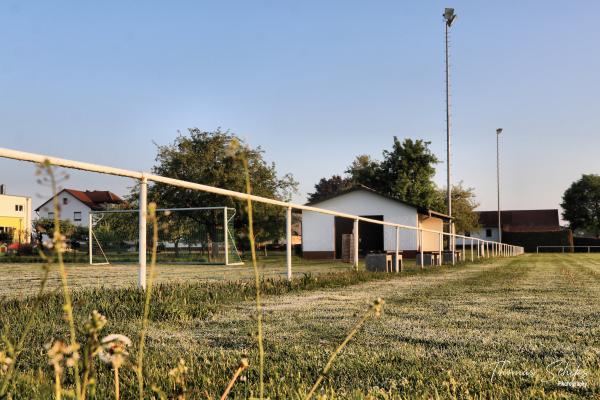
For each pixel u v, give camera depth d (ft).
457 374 7.36
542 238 177.78
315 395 6.31
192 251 74.08
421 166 132.36
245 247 88.48
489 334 10.43
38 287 24.52
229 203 79.77
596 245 176.76
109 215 69.82
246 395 6.26
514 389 6.57
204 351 8.79
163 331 10.66
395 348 9.11
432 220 106.93
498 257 88.12
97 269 46.75
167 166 81.51
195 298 15.53
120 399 6.24
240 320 12.14
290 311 13.79
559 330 10.97
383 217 88.53
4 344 8.36
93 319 3.53
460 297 17.81
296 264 56.49
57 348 3.33
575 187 242.17
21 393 6.11
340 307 14.66
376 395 6.31
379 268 35.83
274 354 8.64
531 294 19.11
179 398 5.06
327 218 90.58
